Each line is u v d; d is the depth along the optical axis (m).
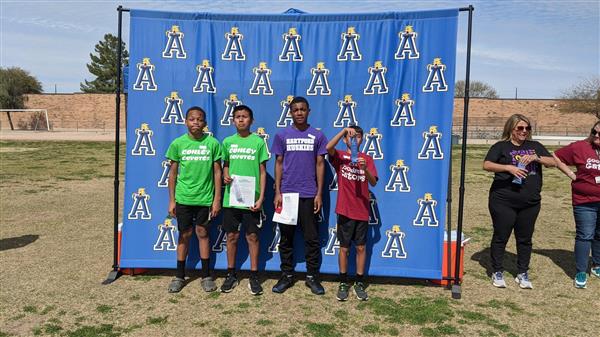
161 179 5.16
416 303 4.52
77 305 4.38
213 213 4.77
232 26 5.09
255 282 4.73
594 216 4.95
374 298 4.64
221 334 3.83
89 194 10.83
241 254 5.20
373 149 4.98
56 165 16.94
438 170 4.86
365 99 4.96
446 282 5.01
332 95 5.00
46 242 6.55
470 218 8.63
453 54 4.73
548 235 7.40
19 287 4.81
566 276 5.41
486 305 4.49
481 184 13.39
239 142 4.69
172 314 4.21
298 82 5.04
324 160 4.73
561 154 5.15
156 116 5.12
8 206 9.27
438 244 4.91
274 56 5.06
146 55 5.09
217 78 5.11
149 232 5.21
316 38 5.01
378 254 5.03
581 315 4.30
